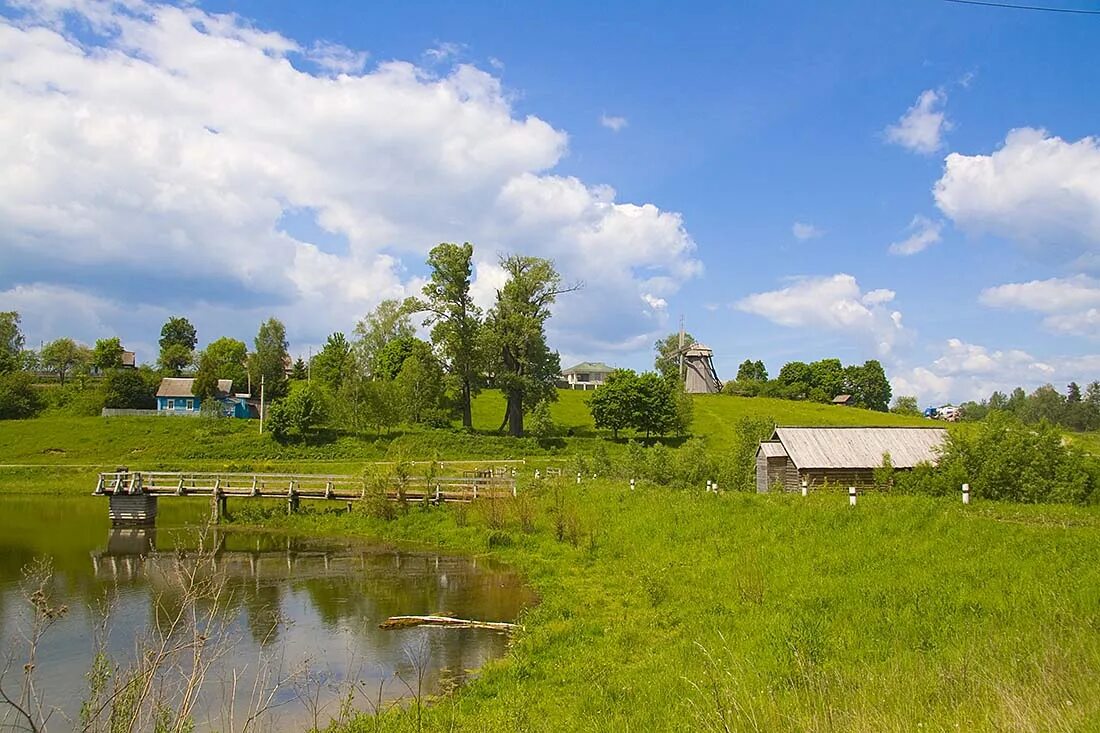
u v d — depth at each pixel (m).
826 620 16.61
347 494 42.44
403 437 72.00
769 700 10.64
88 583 26.12
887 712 9.45
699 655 15.30
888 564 20.80
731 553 24.67
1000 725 8.12
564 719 12.45
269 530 39.53
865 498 28.38
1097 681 9.46
